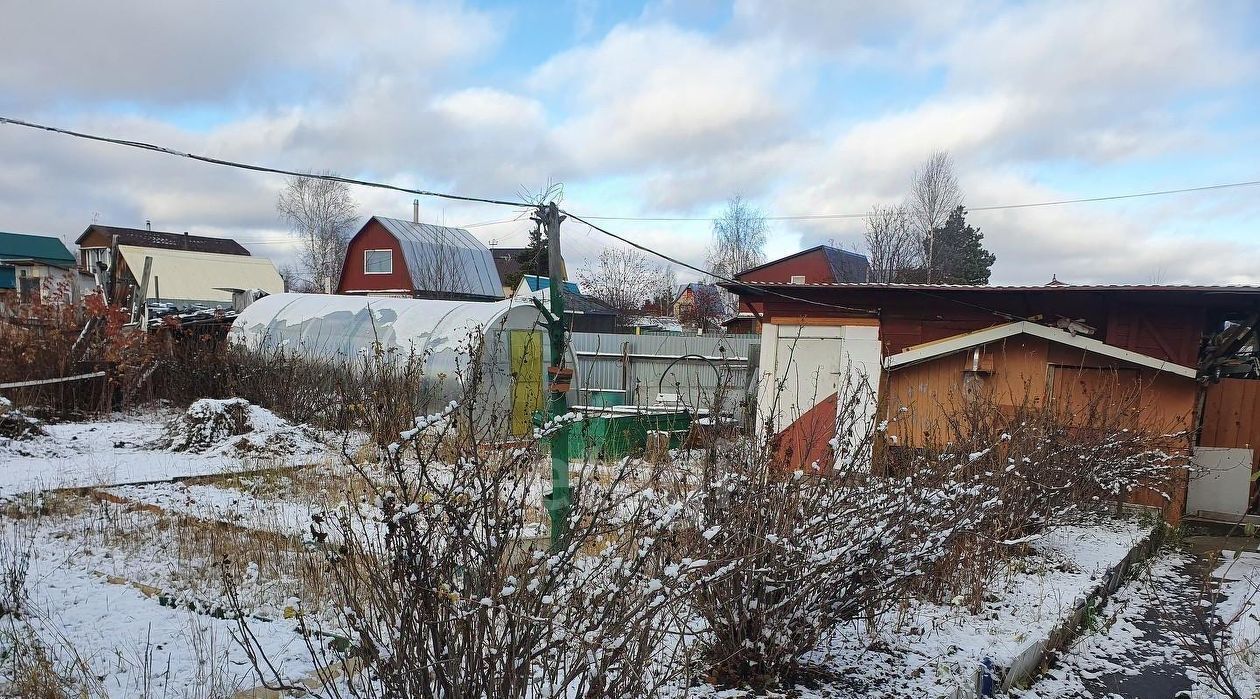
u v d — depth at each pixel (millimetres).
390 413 4422
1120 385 8734
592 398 12938
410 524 2576
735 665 3787
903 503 4000
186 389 13031
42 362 11914
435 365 11789
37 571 4859
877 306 10867
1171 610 5816
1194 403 8492
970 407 7602
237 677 3465
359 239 34500
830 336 11141
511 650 2537
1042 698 4191
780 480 3973
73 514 6340
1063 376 8969
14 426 9289
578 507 3053
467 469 2865
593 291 48281
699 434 4496
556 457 4410
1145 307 8984
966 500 4797
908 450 5969
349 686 2775
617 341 19188
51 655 3564
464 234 38000
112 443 9930
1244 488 8938
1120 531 7578
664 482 4234
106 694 3213
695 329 36688
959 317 10422
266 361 12750
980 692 3914
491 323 11969
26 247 47844
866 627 4543
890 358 8250
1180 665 4742
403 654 2561
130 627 4082
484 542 2715
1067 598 5348
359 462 8211
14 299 14438
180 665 3588
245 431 9914
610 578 2805
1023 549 6195
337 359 13023
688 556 3225
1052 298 9680
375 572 2766
